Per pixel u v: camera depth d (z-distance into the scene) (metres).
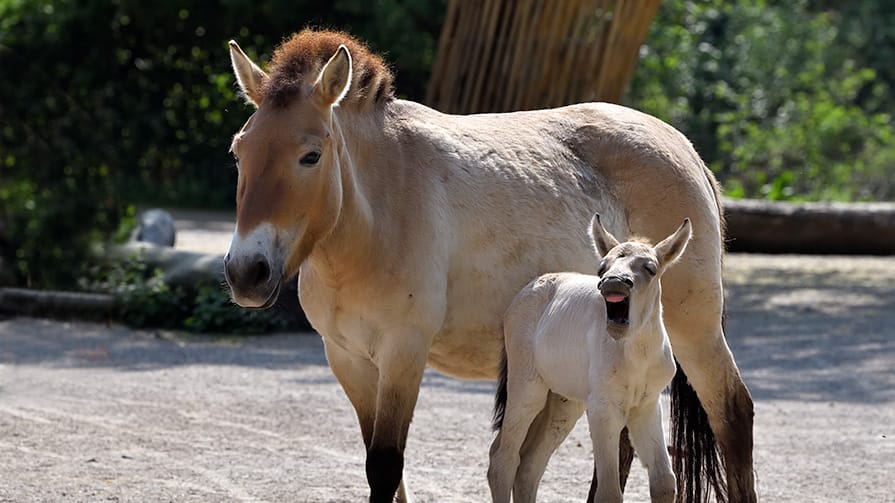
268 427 11.65
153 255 19.92
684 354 8.43
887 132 38.56
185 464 10.13
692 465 8.55
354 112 7.77
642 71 39.00
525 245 8.13
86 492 9.12
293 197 7.02
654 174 8.45
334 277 7.63
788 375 14.45
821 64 46.19
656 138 8.64
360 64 7.85
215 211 35.75
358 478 9.72
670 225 8.36
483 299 8.06
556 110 8.91
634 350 6.92
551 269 8.23
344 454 10.59
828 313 19.16
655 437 7.20
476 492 9.34
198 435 11.28
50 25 31.64
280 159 7.02
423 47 31.86
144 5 32.72
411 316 7.68
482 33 16.89
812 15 54.41
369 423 8.26
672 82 41.72
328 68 7.16
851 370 14.69
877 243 24.62
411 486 9.51
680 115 43.12
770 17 50.22
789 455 10.59
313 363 15.35
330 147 7.21
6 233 20.81
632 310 6.65
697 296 8.30
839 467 10.13
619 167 8.54
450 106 17.28
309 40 7.60
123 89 34.12
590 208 8.44
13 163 23.42
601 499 6.99
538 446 8.07
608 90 16.75
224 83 35.25
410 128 8.03
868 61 50.56
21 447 10.67
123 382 13.91
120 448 10.70
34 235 20.80
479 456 10.55
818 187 35.19
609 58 16.61
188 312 18.42
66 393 13.23
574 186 8.41
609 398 7.02
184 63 35.44
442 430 11.58
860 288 21.62
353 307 7.71
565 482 9.70
